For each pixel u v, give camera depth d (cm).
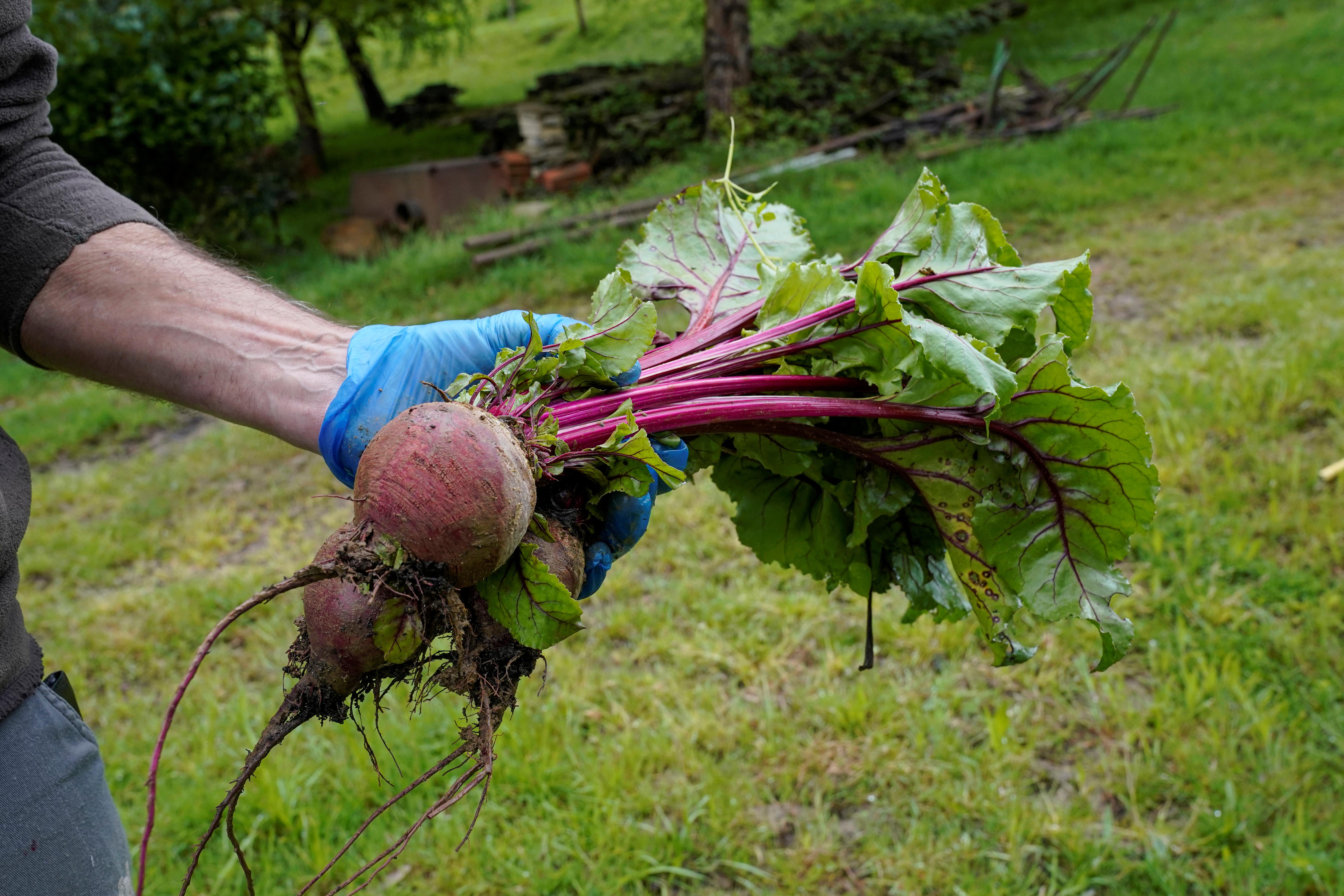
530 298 329
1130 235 304
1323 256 257
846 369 77
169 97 398
